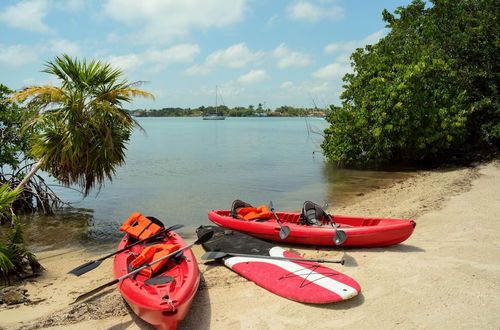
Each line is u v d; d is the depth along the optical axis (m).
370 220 9.05
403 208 12.23
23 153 14.19
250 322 5.55
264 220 10.20
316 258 8.15
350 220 9.36
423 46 23.16
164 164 28.06
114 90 9.71
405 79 19.77
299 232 8.88
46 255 9.41
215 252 7.59
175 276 6.41
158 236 8.40
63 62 9.41
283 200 15.47
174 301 5.11
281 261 7.47
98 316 5.87
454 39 22.81
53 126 9.73
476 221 9.98
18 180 13.83
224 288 6.74
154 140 58.53
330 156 24.11
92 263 6.82
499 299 5.80
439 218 10.56
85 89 9.70
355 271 7.22
